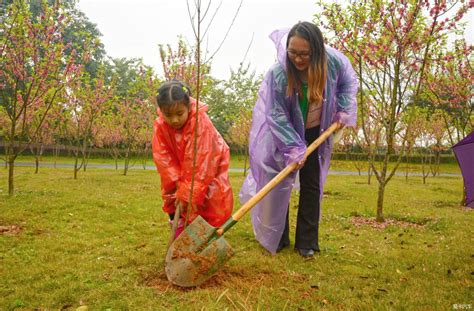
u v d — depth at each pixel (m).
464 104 10.74
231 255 3.72
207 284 3.72
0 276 3.83
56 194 9.34
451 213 8.38
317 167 4.86
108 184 12.34
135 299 3.30
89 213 7.09
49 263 4.22
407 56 7.33
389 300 3.41
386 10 6.62
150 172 19.75
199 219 3.70
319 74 4.29
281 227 4.85
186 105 3.83
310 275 4.05
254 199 3.97
